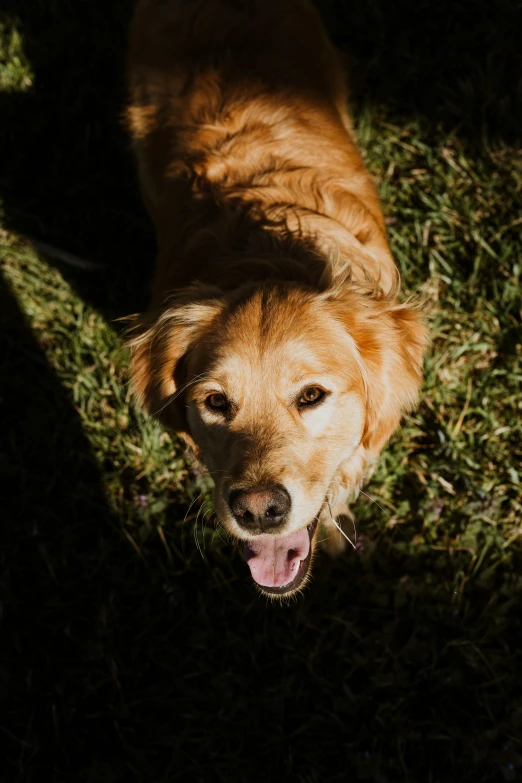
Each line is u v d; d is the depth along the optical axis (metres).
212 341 1.15
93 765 1.29
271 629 1.32
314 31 1.39
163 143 1.36
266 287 1.16
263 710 1.29
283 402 1.13
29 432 1.43
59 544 1.38
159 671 1.33
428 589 1.32
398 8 1.57
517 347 1.41
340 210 1.27
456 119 1.52
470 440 1.38
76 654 1.34
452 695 1.28
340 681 1.29
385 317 1.19
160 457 1.40
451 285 1.44
